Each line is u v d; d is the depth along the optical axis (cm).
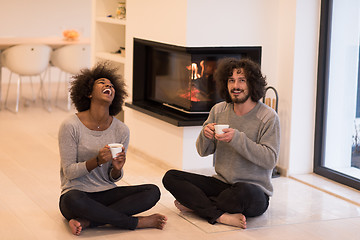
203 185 376
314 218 385
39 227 356
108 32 662
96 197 351
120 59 600
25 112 741
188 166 491
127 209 349
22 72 737
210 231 353
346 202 425
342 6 462
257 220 376
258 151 352
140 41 542
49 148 569
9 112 736
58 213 383
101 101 343
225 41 482
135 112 561
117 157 339
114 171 351
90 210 336
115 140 352
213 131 359
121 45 671
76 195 337
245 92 359
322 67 479
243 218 357
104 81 345
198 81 485
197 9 470
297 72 479
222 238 343
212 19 475
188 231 354
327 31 475
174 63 508
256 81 357
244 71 358
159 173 495
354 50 455
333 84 475
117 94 353
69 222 344
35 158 530
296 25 473
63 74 1026
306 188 457
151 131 534
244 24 485
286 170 488
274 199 425
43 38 824
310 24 477
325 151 488
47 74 1005
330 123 480
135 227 351
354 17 452
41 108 773
